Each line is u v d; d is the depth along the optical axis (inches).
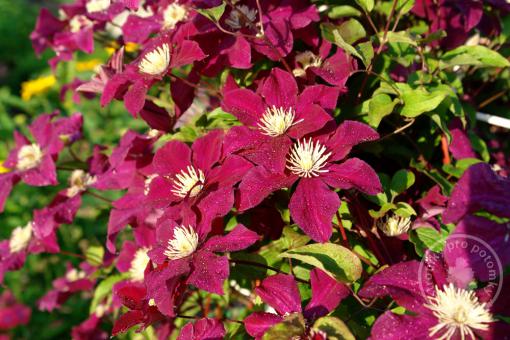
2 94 84.4
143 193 27.0
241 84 26.8
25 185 62.3
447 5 27.3
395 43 25.4
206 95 31.2
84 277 40.3
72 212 31.0
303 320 18.5
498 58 25.3
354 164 20.7
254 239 20.6
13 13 122.3
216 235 22.0
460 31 27.4
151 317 21.2
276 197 24.2
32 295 54.8
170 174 23.3
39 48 36.4
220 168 22.4
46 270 54.9
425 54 26.0
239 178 21.6
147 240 27.0
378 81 25.1
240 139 22.0
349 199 23.4
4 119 75.2
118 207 27.3
